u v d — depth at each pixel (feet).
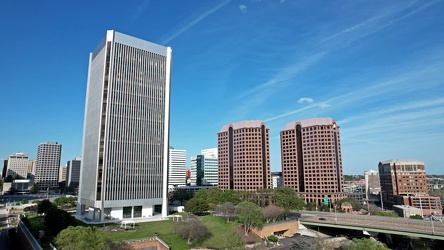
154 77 579.48
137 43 564.71
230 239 387.34
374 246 312.91
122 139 520.83
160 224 455.63
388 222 501.56
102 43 550.77
